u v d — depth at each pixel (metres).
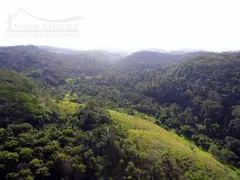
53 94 73.44
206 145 57.97
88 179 29.94
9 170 26.66
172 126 69.56
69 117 44.62
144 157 35.69
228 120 63.59
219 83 75.50
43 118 39.97
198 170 38.31
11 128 33.78
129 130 46.44
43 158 29.72
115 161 34.03
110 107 75.56
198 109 73.19
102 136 36.97
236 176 40.59
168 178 33.78
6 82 52.56
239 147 54.69
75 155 31.77
